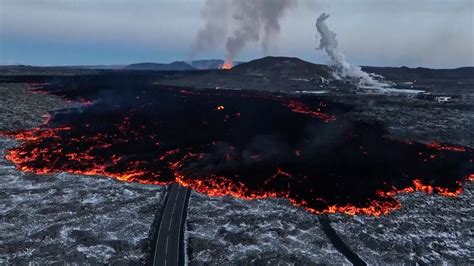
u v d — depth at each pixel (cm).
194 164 7312
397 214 5556
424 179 6950
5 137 8769
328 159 7794
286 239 4778
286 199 6006
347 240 4788
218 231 4919
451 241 4872
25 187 6069
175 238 4738
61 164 7175
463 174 7306
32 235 4644
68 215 5162
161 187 6294
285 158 7781
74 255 4269
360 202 5891
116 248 4456
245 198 5984
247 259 4322
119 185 6291
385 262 4369
